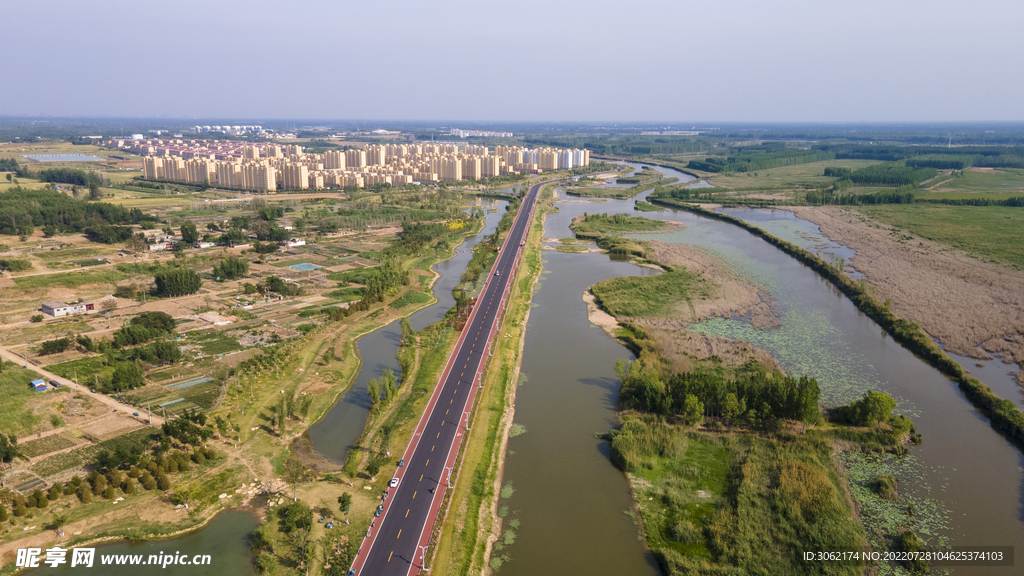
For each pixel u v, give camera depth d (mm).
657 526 143625
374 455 167750
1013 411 187750
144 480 150750
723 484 158500
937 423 190000
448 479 156750
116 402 191000
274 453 168000
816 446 172000
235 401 194500
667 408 189250
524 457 173375
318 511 143125
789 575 126125
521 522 146000
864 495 153500
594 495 156375
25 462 158875
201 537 136375
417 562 127688
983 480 160000
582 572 130375
